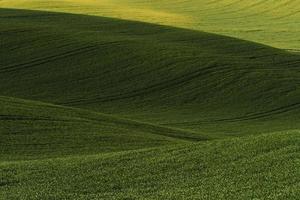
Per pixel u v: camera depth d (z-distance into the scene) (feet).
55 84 207.41
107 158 84.74
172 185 71.82
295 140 86.07
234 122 176.96
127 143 115.24
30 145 108.27
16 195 68.39
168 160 82.17
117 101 195.62
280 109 193.77
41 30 256.52
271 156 79.77
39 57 227.61
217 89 208.13
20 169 79.82
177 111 188.34
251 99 201.16
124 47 241.96
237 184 70.33
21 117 126.82
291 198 64.03
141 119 176.55
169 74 218.59
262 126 172.65
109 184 72.79
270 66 241.14
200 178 73.92
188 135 138.82
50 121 127.44
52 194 68.74
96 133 121.70
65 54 230.89
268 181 70.54
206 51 254.06
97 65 223.51
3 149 104.01
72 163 82.74
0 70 215.51
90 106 189.47
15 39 241.55
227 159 80.59
